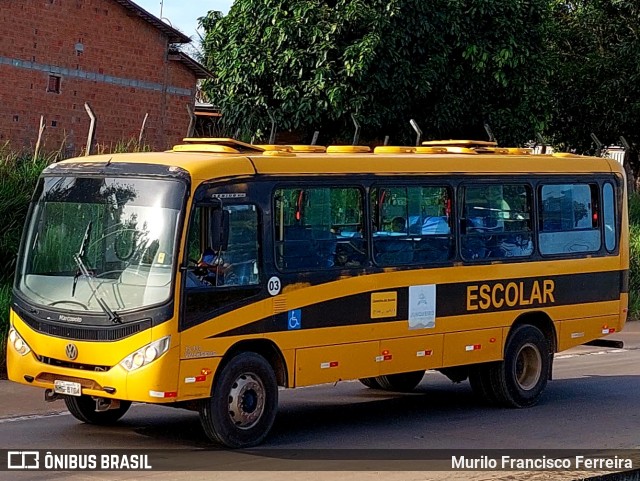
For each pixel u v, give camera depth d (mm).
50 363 9508
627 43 31562
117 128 26625
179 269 9039
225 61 22984
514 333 12195
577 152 33594
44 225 9844
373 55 21531
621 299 13414
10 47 23906
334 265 10336
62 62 25203
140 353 8984
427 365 11227
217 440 9477
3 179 15812
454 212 11547
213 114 28453
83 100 25766
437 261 11336
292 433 10492
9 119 23984
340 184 10453
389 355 10812
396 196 10984
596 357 16672
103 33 26141
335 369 10336
